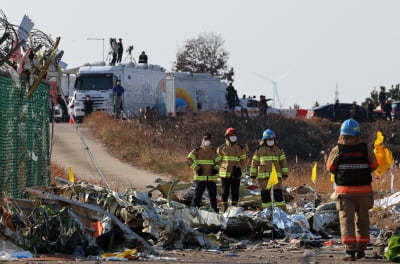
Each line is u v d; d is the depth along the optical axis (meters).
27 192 37.19
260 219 37.47
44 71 40.84
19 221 30.34
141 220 34.88
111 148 93.50
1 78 35.53
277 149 45.44
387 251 28.41
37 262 26.81
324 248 33.38
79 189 37.22
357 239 28.84
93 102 117.69
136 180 72.62
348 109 159.25
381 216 43.44
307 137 137.88
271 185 38.16
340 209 29.00
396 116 157.00
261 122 136.38
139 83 123.25
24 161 39.78
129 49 130.00
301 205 48.91
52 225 29.88
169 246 33.56
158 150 90.44
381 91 157.00
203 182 45.97
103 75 118.31
